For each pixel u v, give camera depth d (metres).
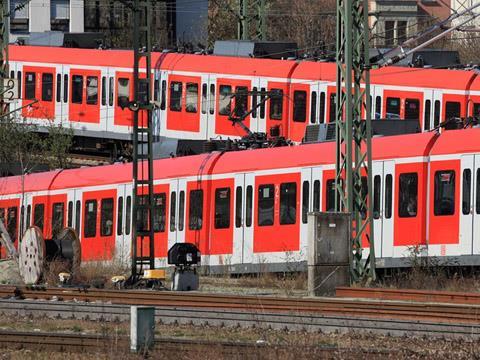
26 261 110.94
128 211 131.75
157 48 171.00
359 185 104.25
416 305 79.81
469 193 100.56
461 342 68.12
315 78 146.50
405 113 138.88
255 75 152.12
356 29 103.75
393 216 105.81
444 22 101.81
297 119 147.88
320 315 77.75
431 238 103.00
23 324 76.56
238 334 72.38
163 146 140.62
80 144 175.25
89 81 169.88
